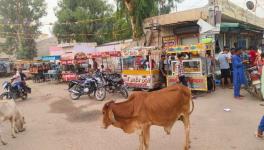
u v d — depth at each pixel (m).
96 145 6.28
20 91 13.48
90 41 34.00
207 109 8.76
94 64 17.89
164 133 6.68
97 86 11.91
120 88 12.10
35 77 23.02
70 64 19.47
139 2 18.19
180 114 5.35
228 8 16.16
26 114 10.26
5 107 7.00
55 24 32.72
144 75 12.30
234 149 5.48
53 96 14.17
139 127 5.06
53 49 30.92
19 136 7.43
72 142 6.62
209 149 5.55
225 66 12.11
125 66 13.35
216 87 12.43
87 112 9.77
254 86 9.59
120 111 5.02
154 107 4.96
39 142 6.82
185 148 5.45
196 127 7.01
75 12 32.09
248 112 8.08
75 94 12.52
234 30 16.61
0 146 6.70
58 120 8.95
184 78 11.18
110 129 7.40
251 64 12.65
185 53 11.36
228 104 9.20
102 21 33.44
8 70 36.09
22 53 38.12
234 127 6.81
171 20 16.80
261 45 16.69
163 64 12.20
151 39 18.52
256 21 22.17
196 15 15.54
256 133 6.08
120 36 30.39
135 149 5.86
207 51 11.62
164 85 12.46
